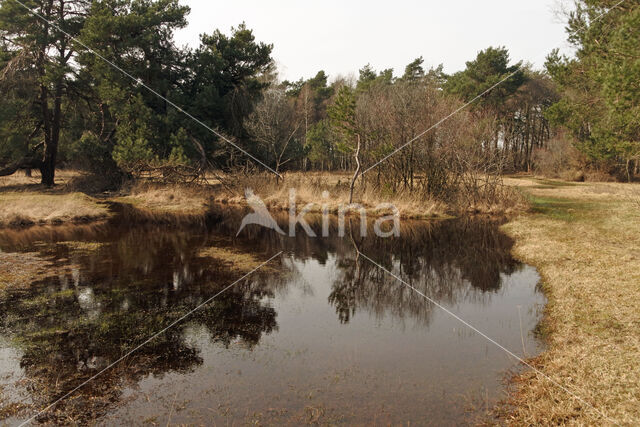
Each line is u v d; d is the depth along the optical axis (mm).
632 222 12594
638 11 9727
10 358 5281
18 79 20906
